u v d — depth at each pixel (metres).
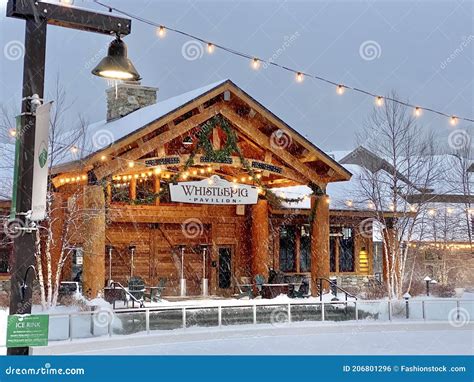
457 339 19.72
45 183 7.93
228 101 23.81
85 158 21.12
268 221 29.11
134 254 26.06
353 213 29.81
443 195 35.97
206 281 26.53
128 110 29.23
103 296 21.16
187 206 26.95
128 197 25.08
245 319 20.88
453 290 30.66
